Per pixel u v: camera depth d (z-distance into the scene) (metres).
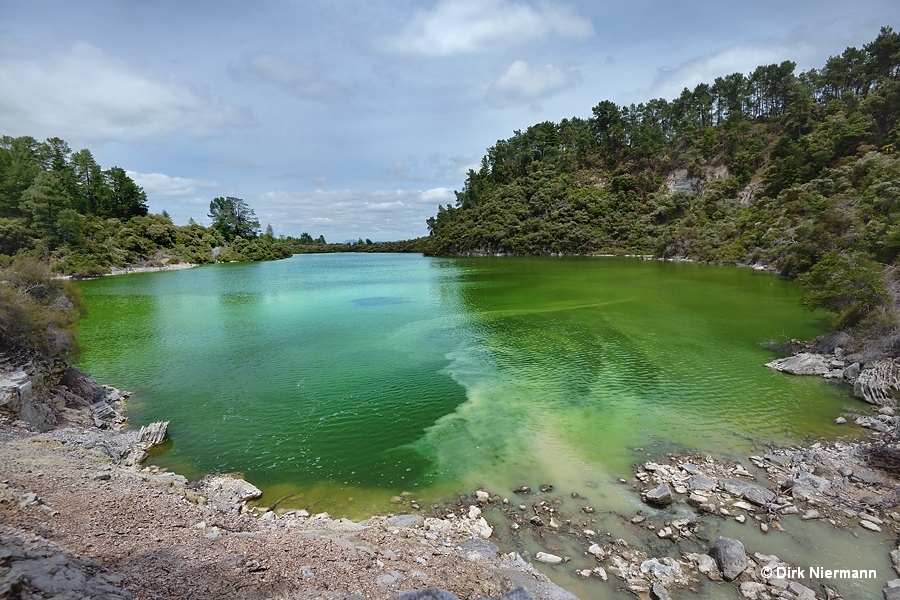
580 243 153.38
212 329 46.66
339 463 19.53
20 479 11.98
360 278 98.19
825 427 21.47
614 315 49.16
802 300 36.34
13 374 20.42
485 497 16.47
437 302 61.97
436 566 10.76
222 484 17.14
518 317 49.69
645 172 171.38
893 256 42.66
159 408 25.98
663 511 15.14
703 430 21.59
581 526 14.47
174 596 7.45
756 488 15.77
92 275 105.12
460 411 24.84
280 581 8.62
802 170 107.06
